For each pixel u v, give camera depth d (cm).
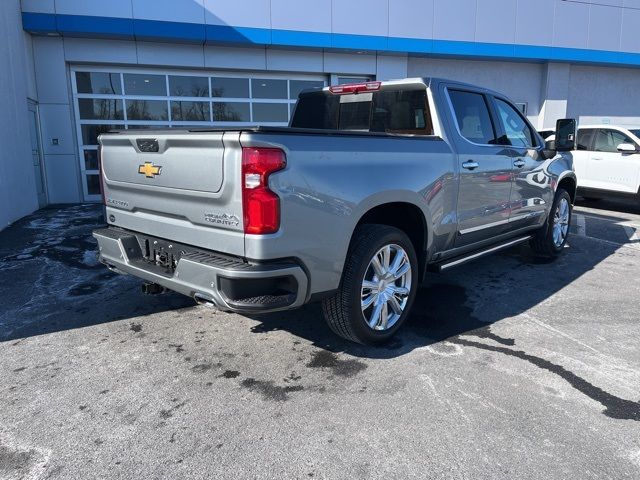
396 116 466
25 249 716
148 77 1241
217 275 300
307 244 313
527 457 261
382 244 365
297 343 400
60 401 316
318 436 279
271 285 305
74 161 1208
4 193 884
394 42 1344
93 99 1212
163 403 313
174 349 390
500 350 386
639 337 412
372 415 299
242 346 395
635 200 1019
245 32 1219
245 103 1322
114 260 399
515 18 1464
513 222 543
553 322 443
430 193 405
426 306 482
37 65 1148
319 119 542
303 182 307
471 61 1538
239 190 294
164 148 339
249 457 262
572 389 329
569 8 1518
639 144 1009
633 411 304
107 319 452
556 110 1636
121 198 400
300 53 1321
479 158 461
